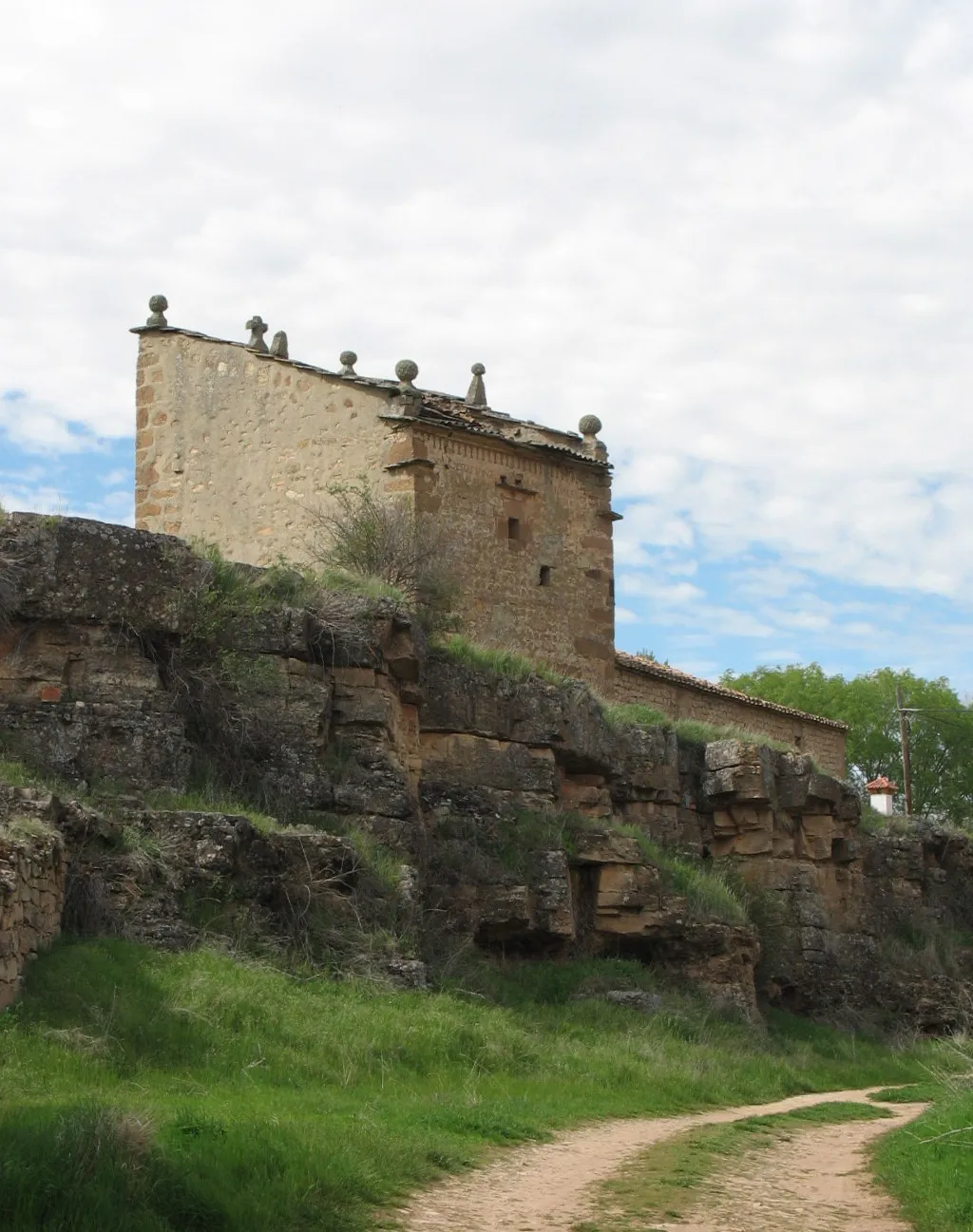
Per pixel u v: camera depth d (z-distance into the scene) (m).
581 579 35.72
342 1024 18.45
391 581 30.97
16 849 16.42
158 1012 16.66
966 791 66.38
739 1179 13.54
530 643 34.41
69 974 16.72
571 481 35.88
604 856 28.97
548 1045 21.45
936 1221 11.71
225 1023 17.25
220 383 35.03
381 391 32.88
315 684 25.38
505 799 28.64
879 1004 35.69
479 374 37.59
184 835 20.81
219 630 24.81
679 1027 25.94
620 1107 18.45
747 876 34.53
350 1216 10.48
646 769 32.97
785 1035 30.64
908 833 40.62
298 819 24.12
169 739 23.28
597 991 26.48
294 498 33.50
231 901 20.66
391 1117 14.70
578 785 31.23
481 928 26.42
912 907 39.53
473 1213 11.07
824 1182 13.77
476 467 33.84
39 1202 9.32
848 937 36.28
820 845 35.84
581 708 30.88
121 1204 9.50
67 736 22.70
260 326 34.94
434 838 27.05
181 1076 15.31
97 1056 15.04
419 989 21.70
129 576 24.09
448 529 33.00
